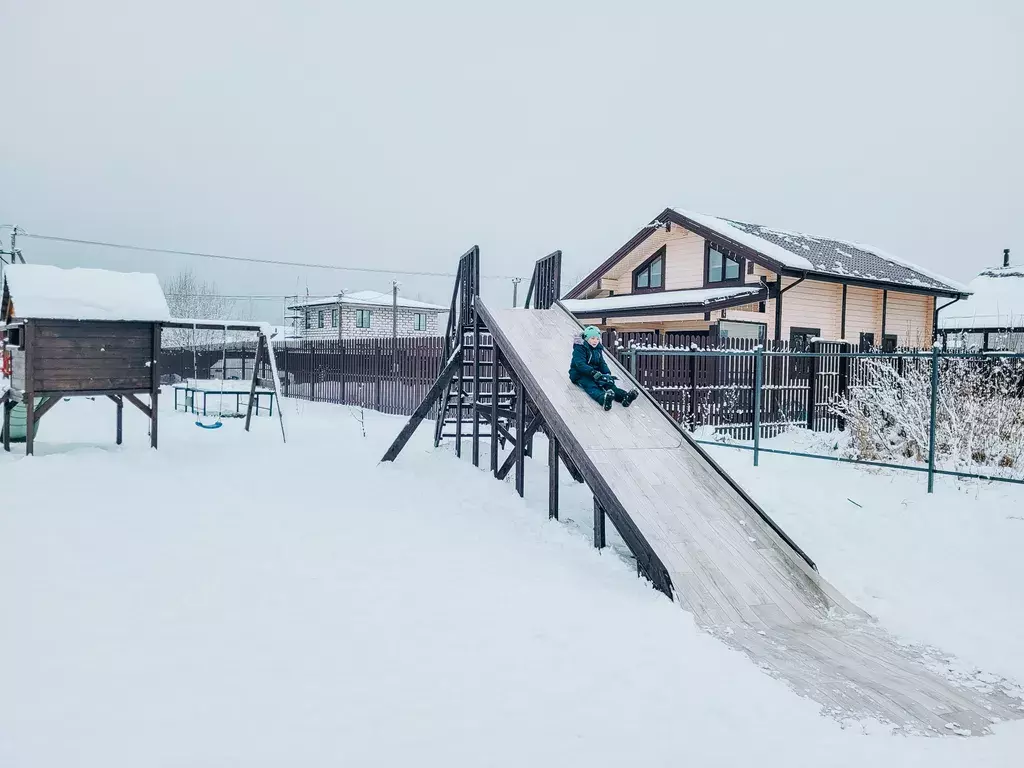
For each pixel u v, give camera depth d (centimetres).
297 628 440
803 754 323
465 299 1076
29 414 955
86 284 1033
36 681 357
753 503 648
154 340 1080
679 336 1336
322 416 1802
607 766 302
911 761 324
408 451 1123
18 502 722
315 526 690
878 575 607
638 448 712
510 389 1098
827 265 2005
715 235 1989
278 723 324
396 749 307
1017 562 602
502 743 316
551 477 730
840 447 1073
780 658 446
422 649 416
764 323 1875
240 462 1024
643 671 401
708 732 338
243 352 2756
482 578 551
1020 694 412
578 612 488
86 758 289
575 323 989
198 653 398
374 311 4844
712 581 542
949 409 899
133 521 680
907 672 436
